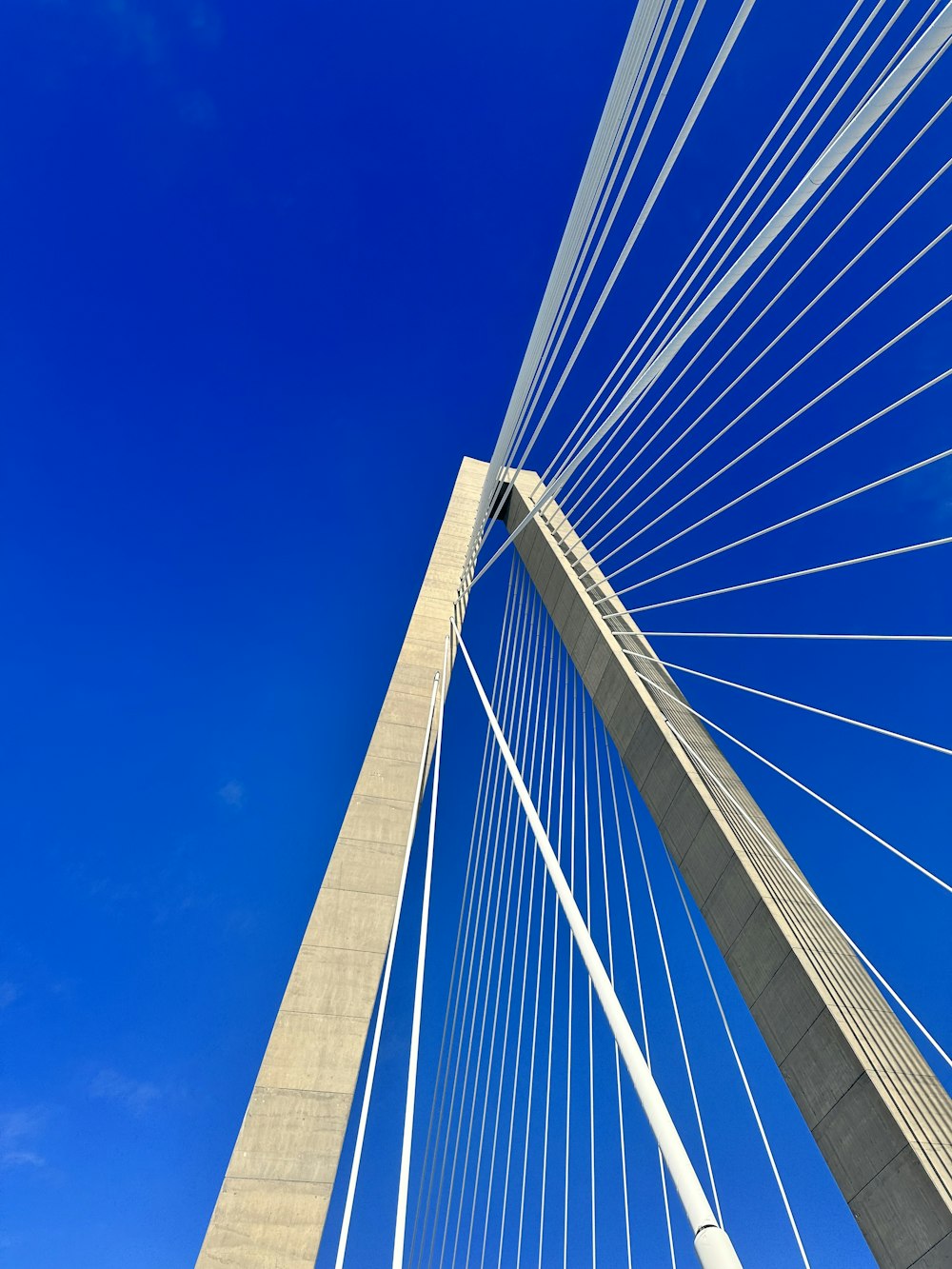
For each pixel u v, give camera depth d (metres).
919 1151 11.77
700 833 17.36
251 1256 8.40
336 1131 9.54
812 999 13.91
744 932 15.66
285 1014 10.77
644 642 22.73
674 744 18.80
